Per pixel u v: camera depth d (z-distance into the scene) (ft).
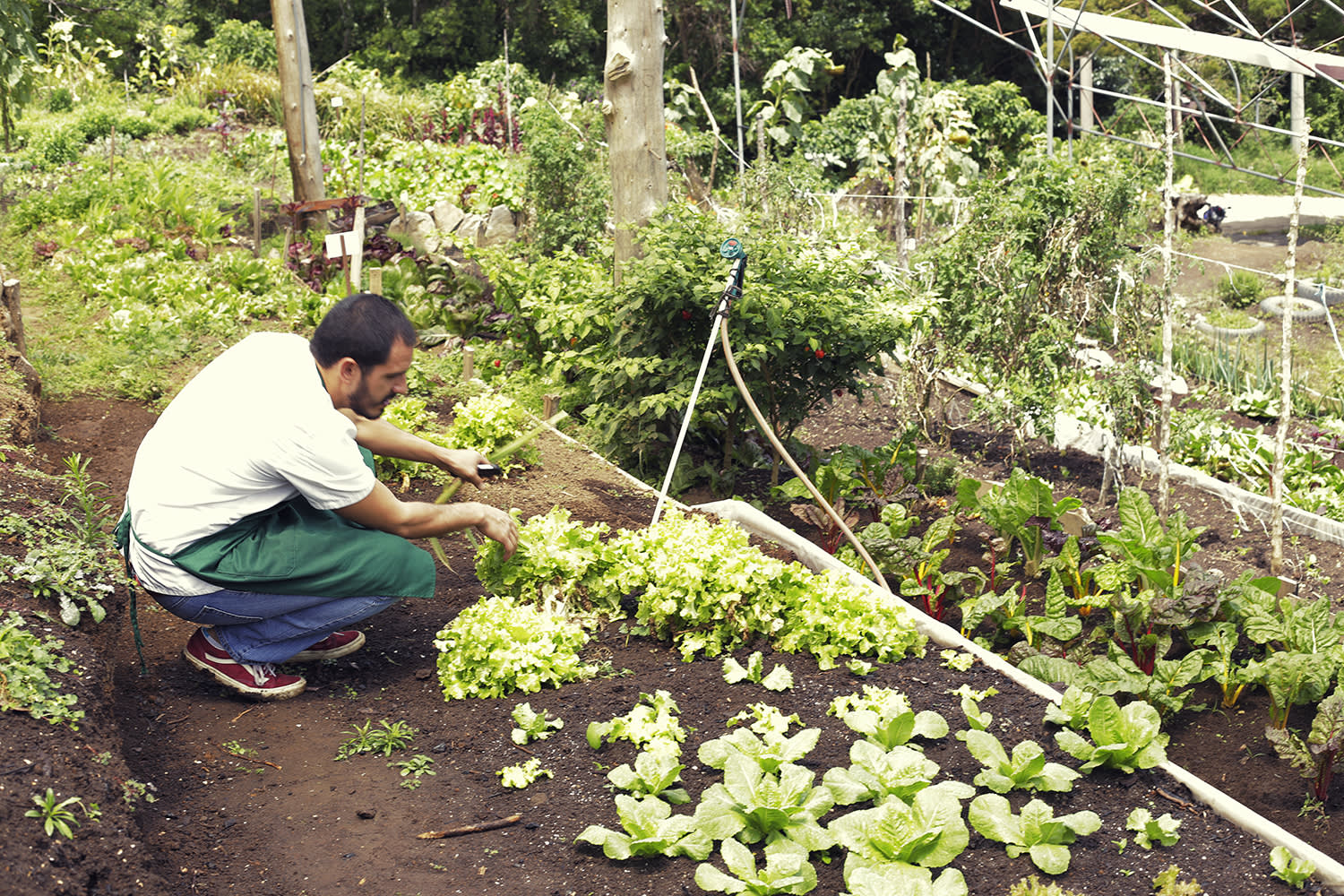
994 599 14.65
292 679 11.93
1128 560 15.23
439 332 28.43
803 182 31.09
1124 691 12.53
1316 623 13.44
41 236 34.50
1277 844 9.70
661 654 13.15
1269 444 23.35
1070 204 24.56
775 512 19.51
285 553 10.94
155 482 10.73
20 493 13.58
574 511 17.52
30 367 19.65
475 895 8.82
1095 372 27.22
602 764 10.71
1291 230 16.97
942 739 11.37
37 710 9.23
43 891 7.46
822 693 12.19
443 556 14.99
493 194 44.57
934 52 103.35
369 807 9.91
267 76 63.72
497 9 99.30
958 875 8.88
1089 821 9.65
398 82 88.17
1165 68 18.42
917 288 26.71
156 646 12.76
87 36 72.90
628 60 22.89
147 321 25.44
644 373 20.21
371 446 12.53
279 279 31.60
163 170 39.75
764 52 88.63
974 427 26.40
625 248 23.86
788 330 19.12
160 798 9.71
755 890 8.73
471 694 11.98
